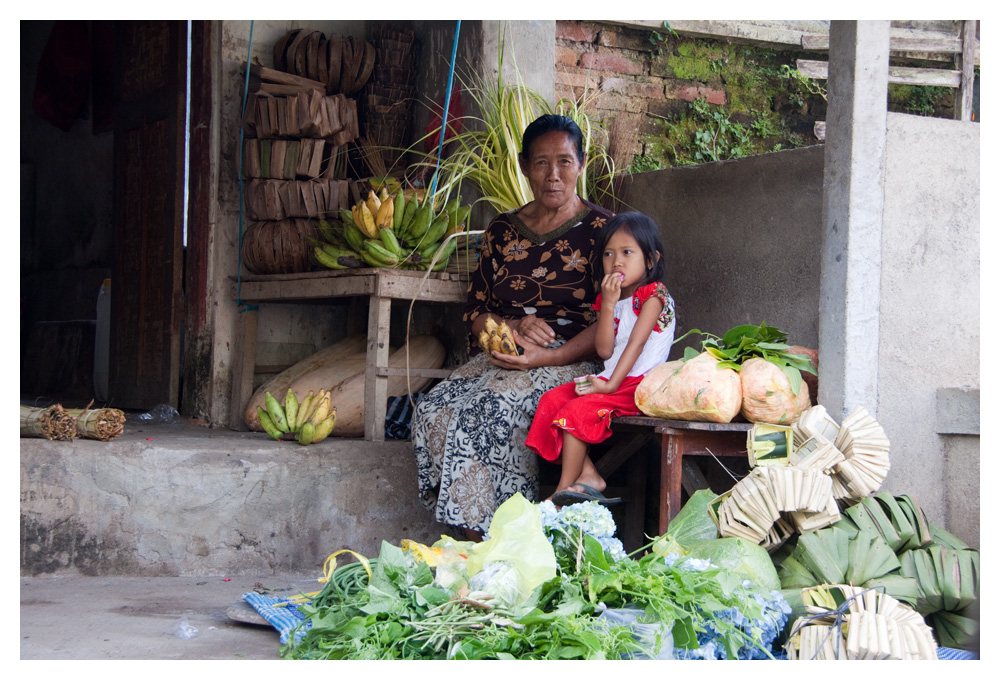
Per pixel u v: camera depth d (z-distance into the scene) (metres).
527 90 4.18
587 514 2.44
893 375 2.81
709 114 5.21
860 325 2.76
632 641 2.05
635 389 2.97
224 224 4.51
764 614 2.22
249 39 4.58
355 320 4.82
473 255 3.99
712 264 3.53
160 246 4.87
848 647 2.07
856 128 2.75
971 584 2.41
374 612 2.10
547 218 3.57
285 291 4.21
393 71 4.73
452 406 3.40
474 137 4.28
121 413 3.38
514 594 2.18
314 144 4.31
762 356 2.82
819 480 2.47
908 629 2.13
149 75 5.00
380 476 3.65
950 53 5.25
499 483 3.23
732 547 2.41
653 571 2.23
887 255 2.80
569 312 3.49
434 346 4.39
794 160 3.18
